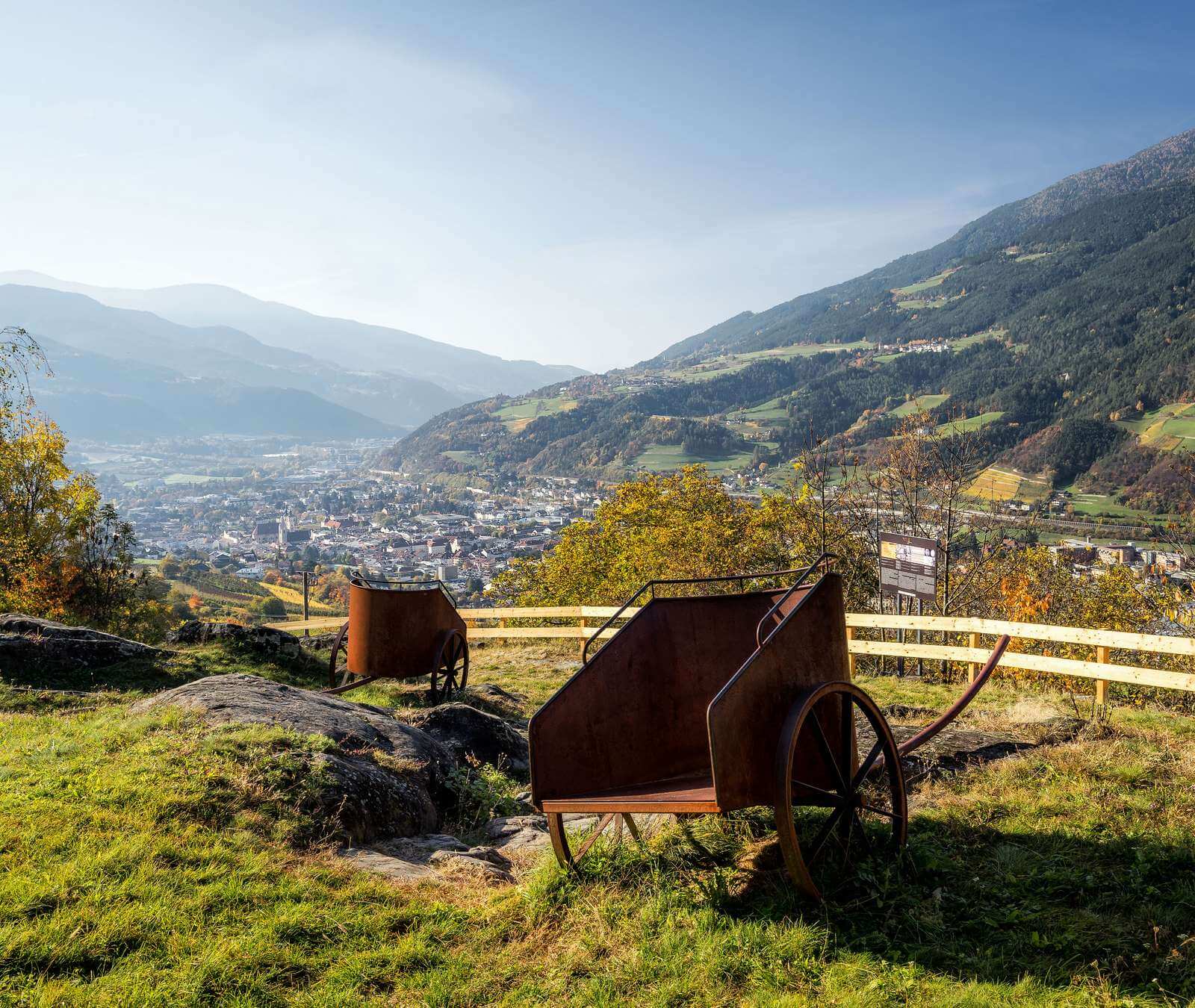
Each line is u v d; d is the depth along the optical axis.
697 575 31.23
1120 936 3.77
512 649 18.25
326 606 103.81
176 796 5.27
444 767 7.24
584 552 44.50
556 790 4.75
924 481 20.25
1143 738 7.04
